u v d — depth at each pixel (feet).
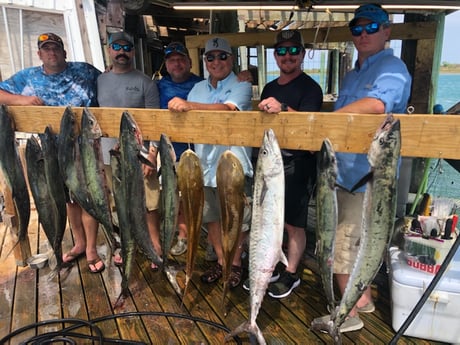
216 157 8.27
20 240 8.68
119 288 9.18
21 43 18.03
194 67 15.23
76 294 8.95
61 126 7.23
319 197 5.73
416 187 13.28
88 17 19.20
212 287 9.16
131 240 7.18
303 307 8.33
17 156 7.93
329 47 30.01
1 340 7.28
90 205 7.48
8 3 17.29
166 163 6.59
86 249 9.98
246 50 25.26
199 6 12.64
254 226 5.97
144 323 7.81
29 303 8.60
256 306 6.21
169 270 7.38
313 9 12.74
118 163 7.06
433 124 5.11
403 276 6.95
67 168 7.33
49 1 18.26
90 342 7.27
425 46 12.25
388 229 5.35
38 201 8.09
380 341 7.13
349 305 5.74
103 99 9.55
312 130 5.69
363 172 6.81
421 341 7.06
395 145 5.09
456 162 9.89
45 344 7.06
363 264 5.54
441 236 7.04
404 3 11.49
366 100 6.07
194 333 7.48
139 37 22.52
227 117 6.09
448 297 6.65
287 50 8.07
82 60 19.17
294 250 8.79
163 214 6.91
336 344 5.94
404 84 6.38
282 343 7.18
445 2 11.24
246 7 12.60
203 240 11.97
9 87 9.40
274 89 8.66
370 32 6.84
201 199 6.69
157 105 9.77
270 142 5.61
